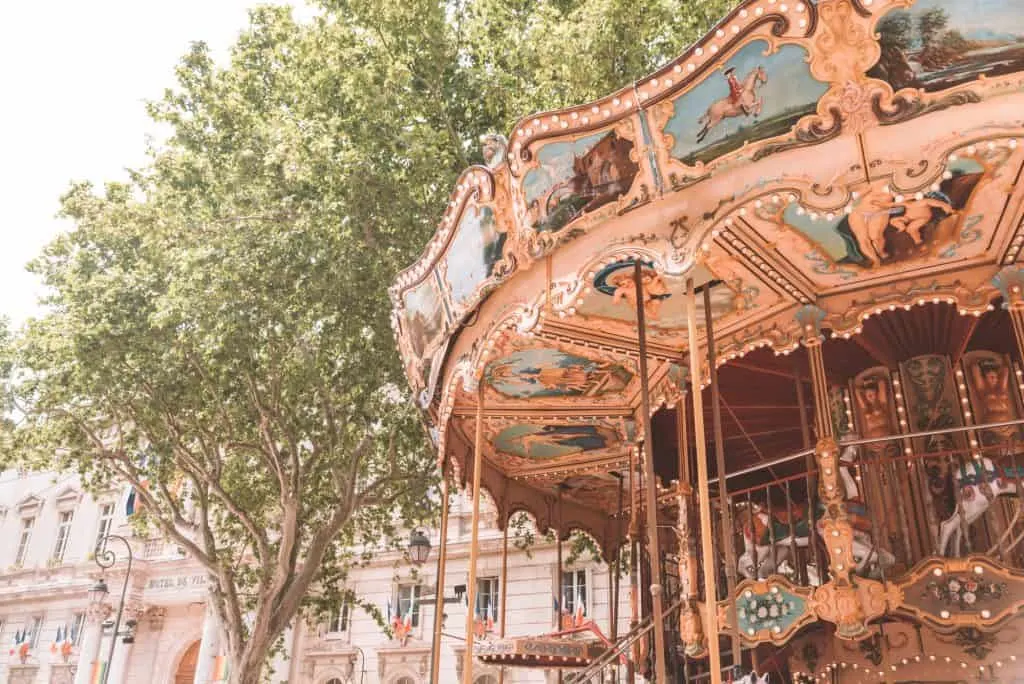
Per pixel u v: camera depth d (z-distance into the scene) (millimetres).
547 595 27266
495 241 8641
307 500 20484
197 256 17969
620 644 12430
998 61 6219
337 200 17656
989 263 9430
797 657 10922
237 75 20359
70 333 18406
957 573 8164
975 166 7672
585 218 7852
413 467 20422
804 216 8492
